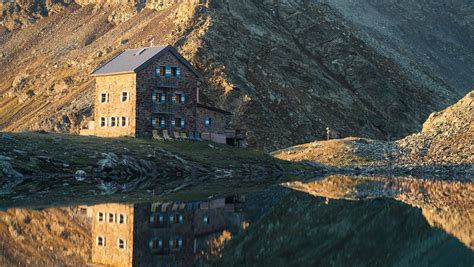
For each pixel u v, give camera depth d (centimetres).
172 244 4050
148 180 8194
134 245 3978
